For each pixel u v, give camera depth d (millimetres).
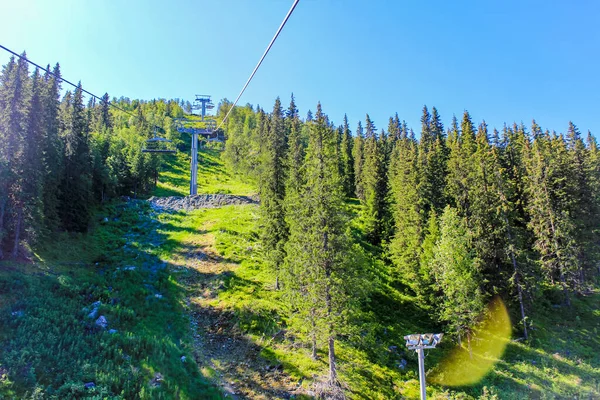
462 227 29641
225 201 51094
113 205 46906
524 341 27000
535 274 29766
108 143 55625
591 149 53344
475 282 24953
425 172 37250
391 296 30875
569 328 29078
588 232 33688
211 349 19438
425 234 31938
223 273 28188
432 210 33094
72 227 33156
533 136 53938
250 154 70438
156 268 28719
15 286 19234
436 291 28734
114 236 35875
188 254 32125
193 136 52781
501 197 30000
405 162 40969
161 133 108812
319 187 19266
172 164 88375
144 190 62688
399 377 20422
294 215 20516
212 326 21469
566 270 32000
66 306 18641
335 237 18734
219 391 16078
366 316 26375
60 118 37125
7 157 24734
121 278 25312
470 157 34375
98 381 13461
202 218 44000
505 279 28812
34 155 26219
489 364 23828
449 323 26719
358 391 17938
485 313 27203
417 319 28344
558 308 31797
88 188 36844
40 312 17094
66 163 34281
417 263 30734
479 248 29578
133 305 21531
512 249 28547
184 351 18547
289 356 19438
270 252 26859
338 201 19203
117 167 54375
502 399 20062
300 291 19516
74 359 14359
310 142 21062
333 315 17703
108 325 18297
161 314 21609
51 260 26031
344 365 19641
